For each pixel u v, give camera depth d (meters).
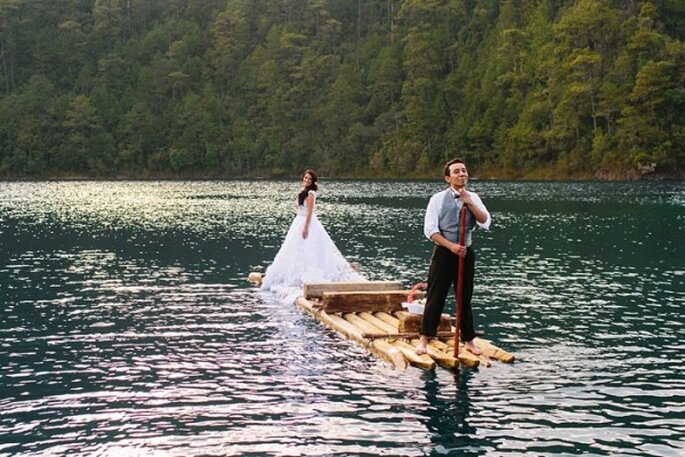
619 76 98.50
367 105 140.38
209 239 26.08
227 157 140.12
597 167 96.81
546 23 122.56
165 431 7.12
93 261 19.92
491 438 6.96
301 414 7.57
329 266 15.37
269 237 26.81
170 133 143.00
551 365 9.41
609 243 24.84
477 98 120.62
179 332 11.25
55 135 135.25
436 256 9.55
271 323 11.89
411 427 7.21
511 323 11.98
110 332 11.27
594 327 11.69
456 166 9.36
